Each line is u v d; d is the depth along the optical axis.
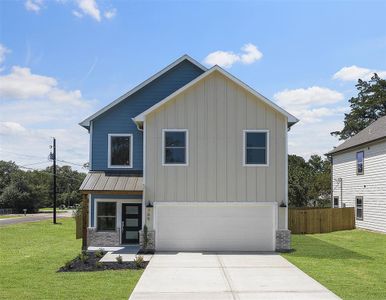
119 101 20.80
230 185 18.44
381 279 12.28
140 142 20.72
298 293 10.64
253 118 18.59
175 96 18.59
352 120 57.25
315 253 17.77
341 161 34.50
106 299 10.00
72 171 110.62
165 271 13.58
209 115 18.56
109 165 20.58
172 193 18.38
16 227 34.19
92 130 20.72
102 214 20.02
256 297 10.27
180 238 18.41
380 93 56.03
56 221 43.12
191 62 21.27
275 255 17.14
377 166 27.42
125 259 15.93
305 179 42.97
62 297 10.12
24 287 11.21
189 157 18.45
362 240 23.09
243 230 18.47
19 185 78.12
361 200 29.95
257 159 18.55
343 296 10.30
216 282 11.94
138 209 20.08
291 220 27.97
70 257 16.50
